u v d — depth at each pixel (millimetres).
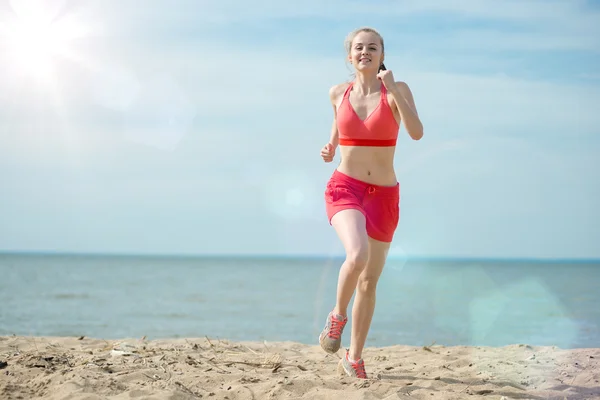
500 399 3588
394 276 51312
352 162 3957
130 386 3672
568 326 12922
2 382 3672
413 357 5371
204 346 5672
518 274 64938
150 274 56438
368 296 4051
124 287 31688
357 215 3768
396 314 16875
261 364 4672
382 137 3910
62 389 3490
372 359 5336
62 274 51312
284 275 59781
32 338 5914
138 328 12773
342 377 4039
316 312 17594
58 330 11906
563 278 54875
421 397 3582
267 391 3637
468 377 4285
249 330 12820
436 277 54938
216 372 4242
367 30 3986
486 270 83250
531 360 4973
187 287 33344
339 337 3787
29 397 3449
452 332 11828
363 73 3994
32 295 23250
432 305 20688
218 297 24641
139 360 4551
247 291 29734
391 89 3768
